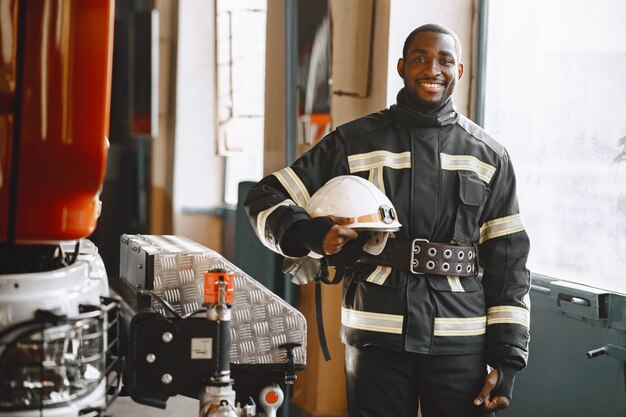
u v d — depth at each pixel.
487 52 3.78
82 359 1.55
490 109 3.77
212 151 7.10
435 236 2.39
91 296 1.67
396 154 2.41
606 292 2.91
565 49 3.28
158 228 7.30
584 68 3.18
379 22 3.87
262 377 2.14
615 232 3.01
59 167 1.58
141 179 7.48
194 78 7.04
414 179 2.39
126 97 6.85
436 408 2.39
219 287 1.78
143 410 1.92
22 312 1.53
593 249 3.13
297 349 2.15
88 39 1.57
